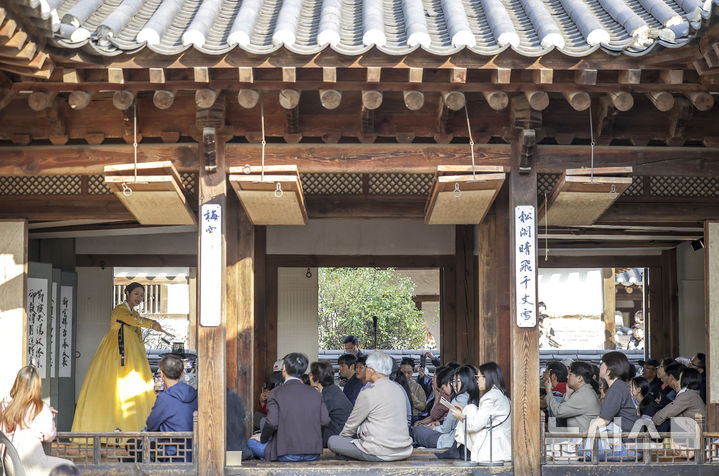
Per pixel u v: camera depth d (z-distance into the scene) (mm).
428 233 10953
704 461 5840
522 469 5668
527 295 5773
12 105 5840
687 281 11930
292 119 5723
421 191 8492
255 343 10711
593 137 5988
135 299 8094
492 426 5914
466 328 10820
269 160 5883
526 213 5824
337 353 16922
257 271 10773
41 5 4480
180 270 17484
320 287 19516
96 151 5910
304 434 6102
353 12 5926
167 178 5477
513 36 4941
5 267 6871
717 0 4332
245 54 4988
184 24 5586
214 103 5605
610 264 12531
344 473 5746
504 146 5867
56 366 9695
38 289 8508
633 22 5270
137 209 6168
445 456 6266
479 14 5793
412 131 5918
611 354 6379
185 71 5160
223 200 5801
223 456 5656
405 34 5289
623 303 22234
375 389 6168
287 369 6316
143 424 7805
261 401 9391
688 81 5160
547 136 6004
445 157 5891
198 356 5719
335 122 5914
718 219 7258
